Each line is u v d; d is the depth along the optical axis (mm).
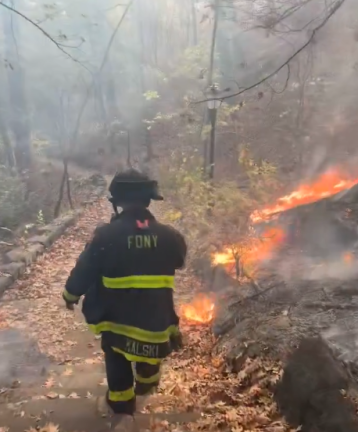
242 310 5887
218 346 5508
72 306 3303
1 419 3859
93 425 3680
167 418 3725
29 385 4945
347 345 4605
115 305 3146
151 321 3143
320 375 3611
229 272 7578
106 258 3119
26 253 10570
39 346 6316
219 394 4301
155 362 3180
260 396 4031
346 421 3260
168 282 3227
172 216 10664
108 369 3359
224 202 9703
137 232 3158
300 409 3570
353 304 5766
